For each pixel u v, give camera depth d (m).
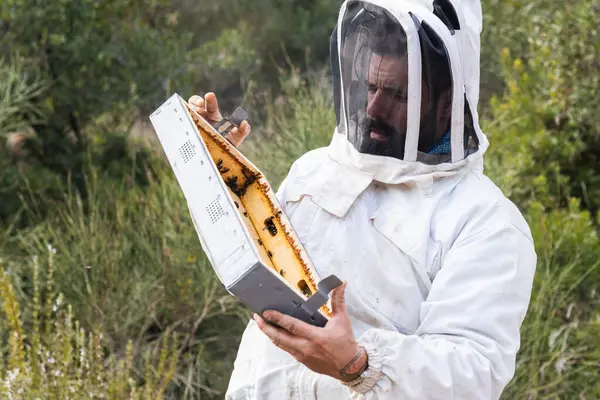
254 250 2.04
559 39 6.55
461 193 2.50
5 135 6.28
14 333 4.18
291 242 2.52
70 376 4.32
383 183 2.58
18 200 6.36
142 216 5.61
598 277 5.46
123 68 6.81
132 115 7.16
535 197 6.20
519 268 2.38
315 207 2.62
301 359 2.18
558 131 6.50
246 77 7.32
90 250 5.27
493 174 5.61
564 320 5.31
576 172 6.49
